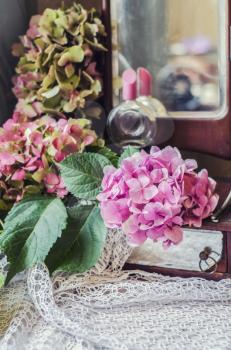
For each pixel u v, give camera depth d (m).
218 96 0.83
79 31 0.82
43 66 0.83
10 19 0.87
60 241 0.66
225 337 0.59
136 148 0.76
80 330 0.60
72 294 0.66
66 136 0.71
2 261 0.68
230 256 0.66
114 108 0.84
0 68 0.86
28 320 0.63
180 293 0.65
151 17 0.84
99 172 0.68
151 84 0.85
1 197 0.74
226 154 0.83
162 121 0.85
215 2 0.81
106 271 0.69
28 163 0.71
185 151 0.84
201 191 0.63
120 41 0.85
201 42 0.83
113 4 0.84
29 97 0.85
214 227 0.65
